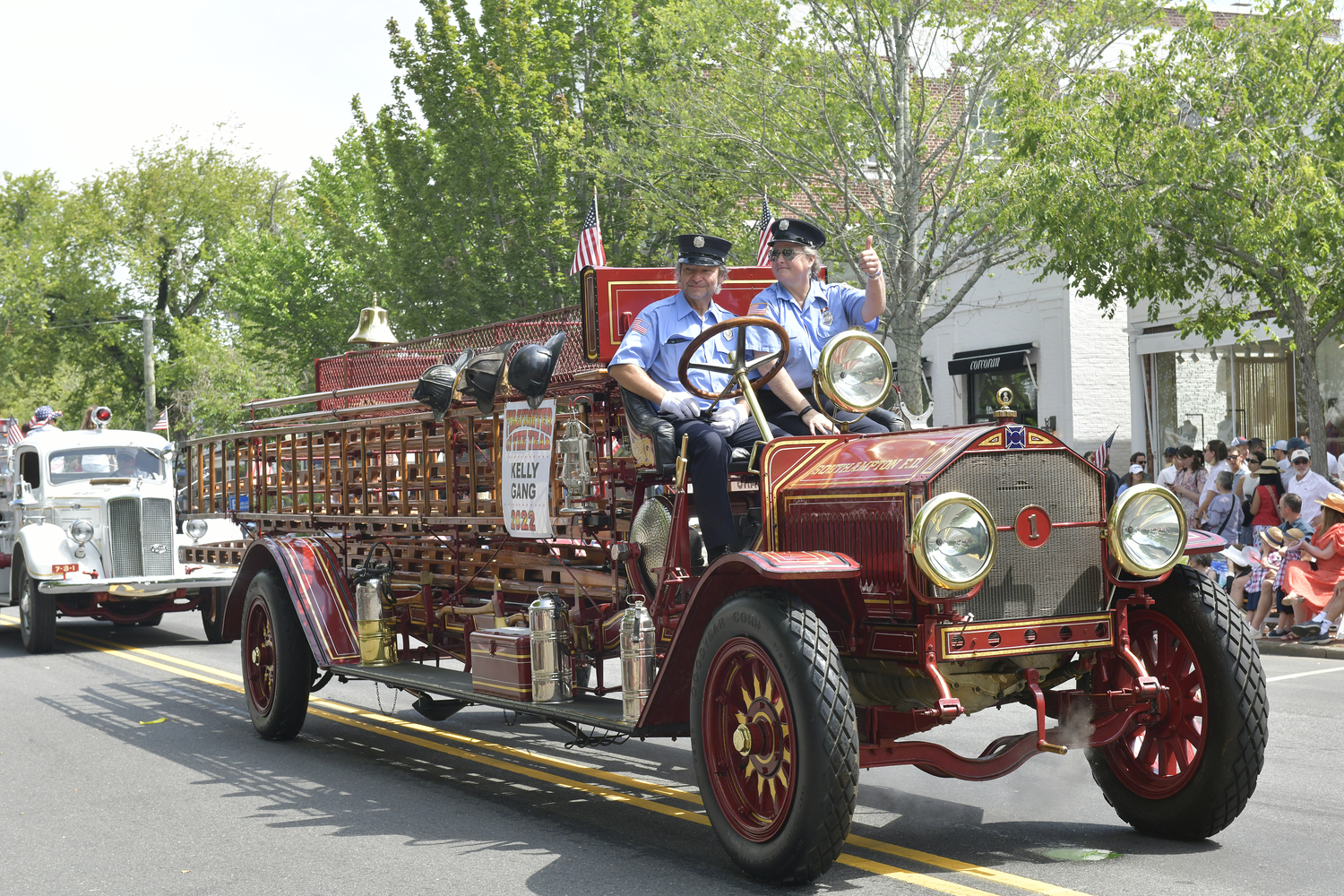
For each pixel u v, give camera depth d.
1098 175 14.27
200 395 42.34
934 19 18.30
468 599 7.32
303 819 6.02
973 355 23.42
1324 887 4.54
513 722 8.57
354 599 7.85
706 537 5.34
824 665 4.43
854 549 4.80
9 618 17.89
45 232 52.25
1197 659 4.96
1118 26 17.73
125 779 7.08
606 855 5.22
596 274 6.15
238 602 8.62
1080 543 4.85
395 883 4.90
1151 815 5.23
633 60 23.84
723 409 5.68
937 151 18.53
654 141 21.19
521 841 5.48
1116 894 4.47
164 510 14.30
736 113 19.30
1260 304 14.71
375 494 8.16
